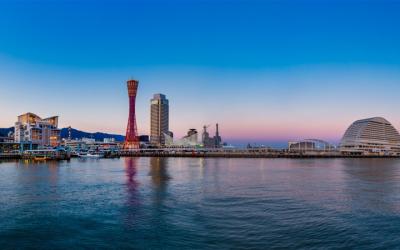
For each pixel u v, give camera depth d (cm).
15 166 15562
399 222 4444
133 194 6638
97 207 5412
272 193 6744
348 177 10288
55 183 8425
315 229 4119
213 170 13338
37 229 4216
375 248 3500
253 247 3525
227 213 4950
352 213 4944
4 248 3612
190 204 5606
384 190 7256
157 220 4581
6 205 5569
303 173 11844
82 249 3556
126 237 3891
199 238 3825
